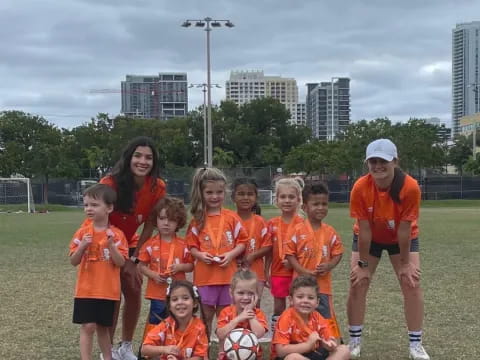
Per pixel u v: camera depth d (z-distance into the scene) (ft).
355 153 170.60
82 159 199.31
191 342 16.21
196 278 18.86
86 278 17.58
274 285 20.07
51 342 21.15
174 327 16.38
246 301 16.61
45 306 27.14
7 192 152.35
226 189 20.34
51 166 181.98
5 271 37.70
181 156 223.71
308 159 182.70
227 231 18.88
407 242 18.52
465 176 175.22
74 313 17.57
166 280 18.34
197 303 16.62
